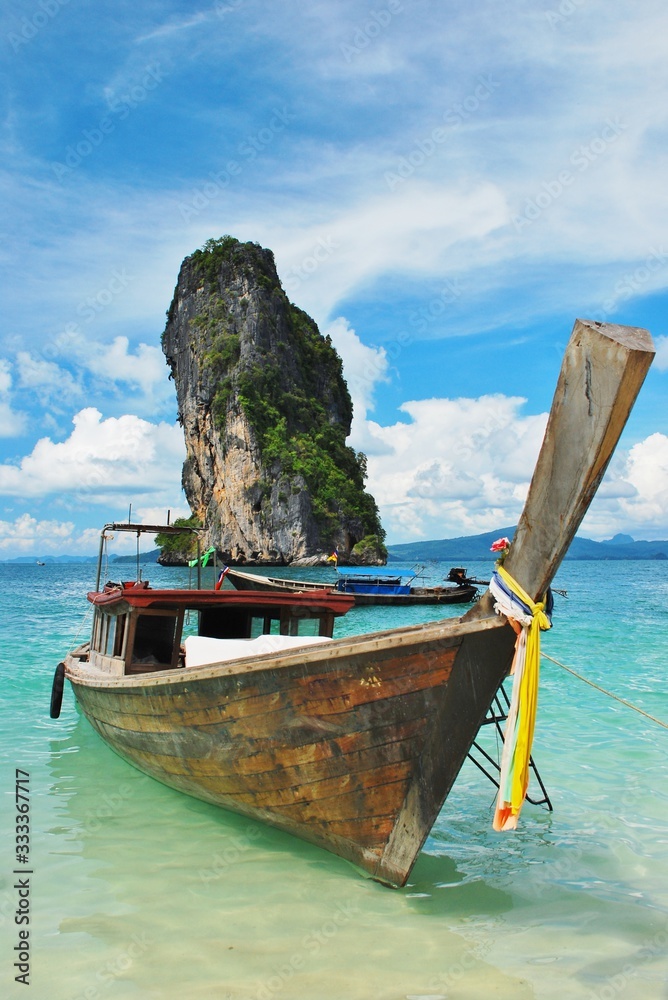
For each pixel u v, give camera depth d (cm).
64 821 664
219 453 9719
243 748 574
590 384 365
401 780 496
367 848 525
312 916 479
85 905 497
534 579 420
